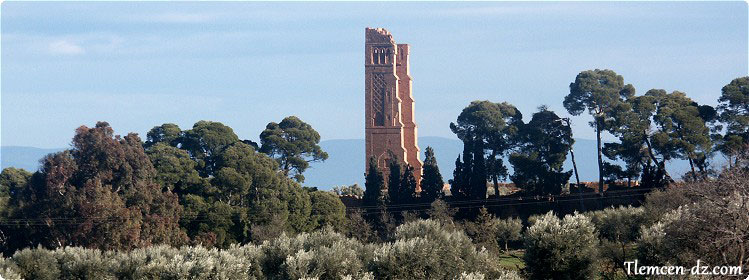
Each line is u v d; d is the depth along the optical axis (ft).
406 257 632.38
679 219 577.84
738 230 540.52
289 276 636.07
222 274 631.15
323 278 636.89
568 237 630.74
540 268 631.15
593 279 631.97
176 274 630.74
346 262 637.71
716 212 551.18
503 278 612.29
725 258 538.88
